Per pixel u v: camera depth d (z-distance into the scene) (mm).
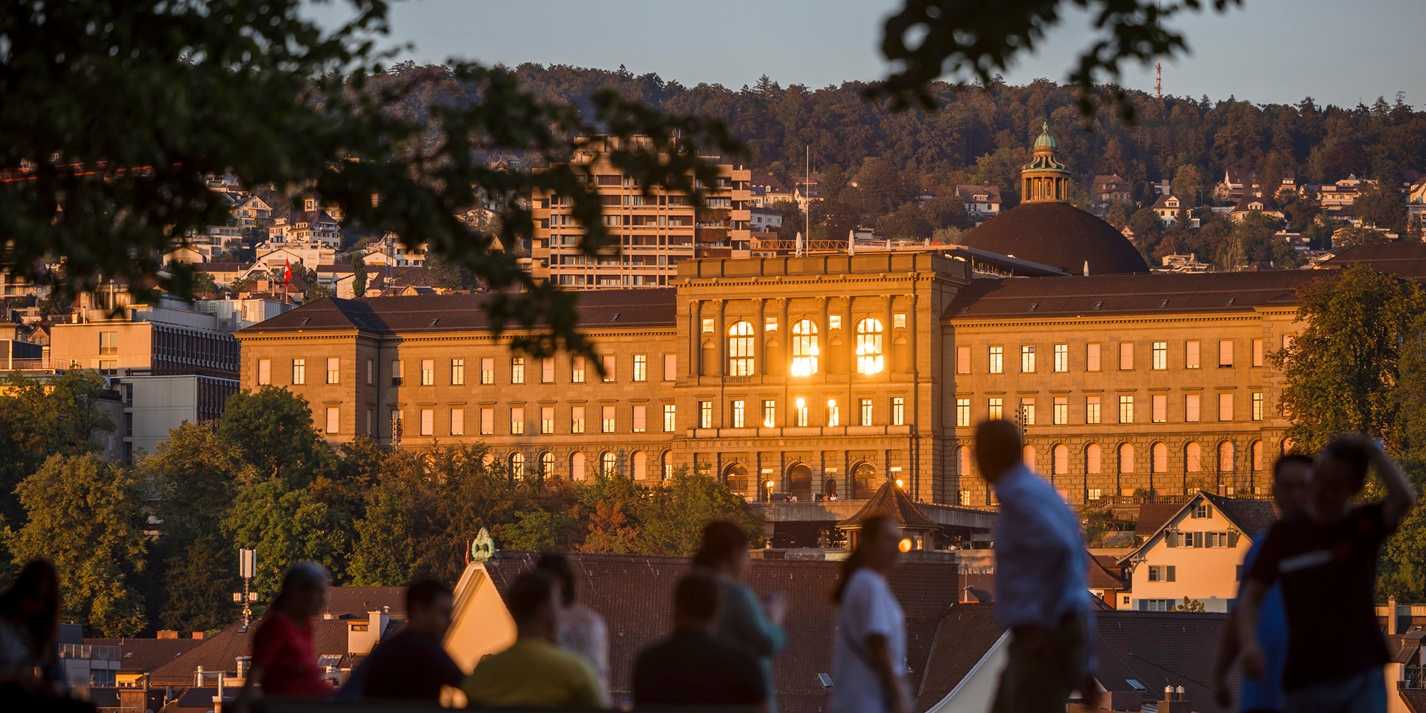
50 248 77062
